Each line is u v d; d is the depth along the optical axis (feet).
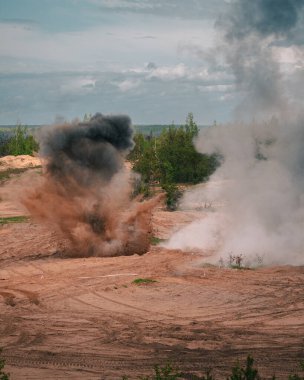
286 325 71.77
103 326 71.77
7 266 110.52
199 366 57.41
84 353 61.82
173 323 72.74
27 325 72.38
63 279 98.22
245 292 88.12
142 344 64.80
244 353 61.36
